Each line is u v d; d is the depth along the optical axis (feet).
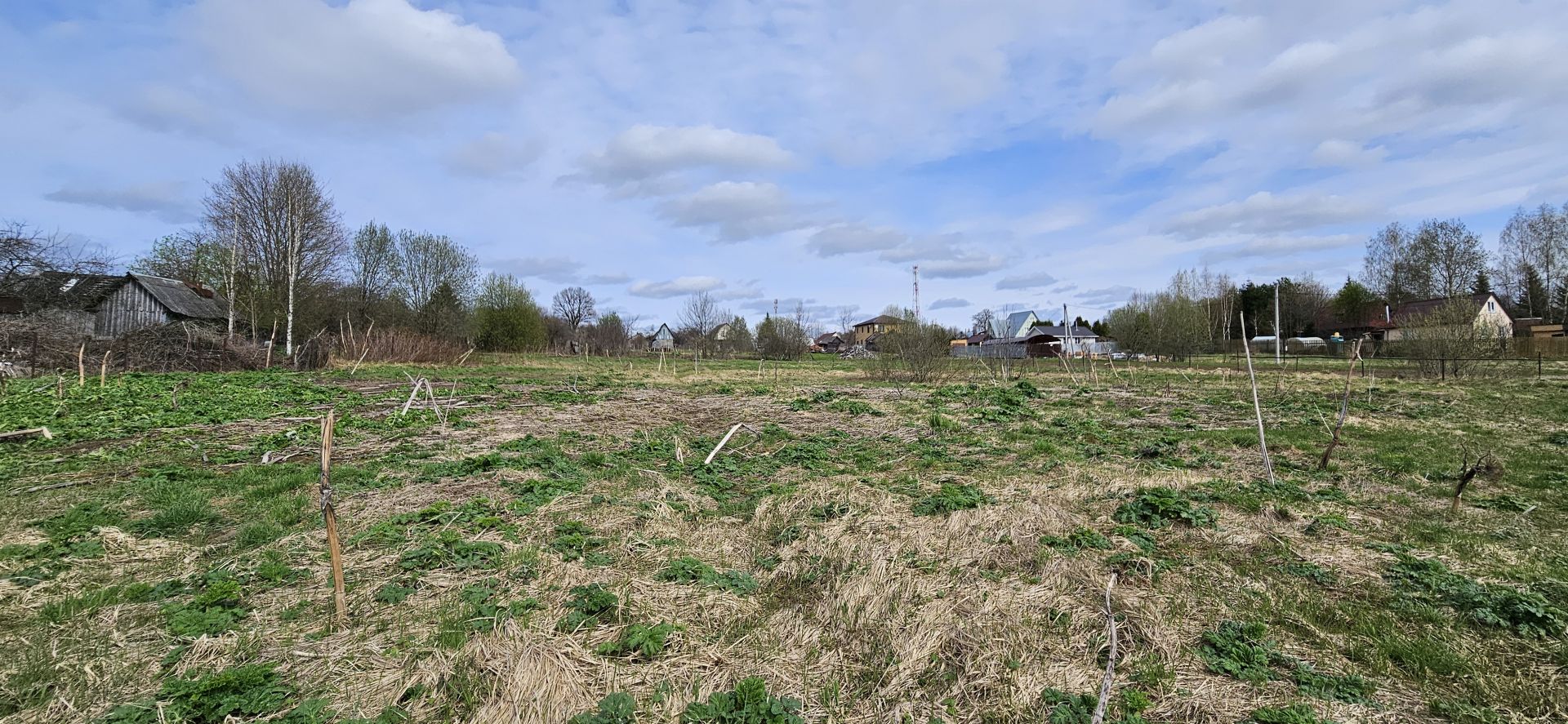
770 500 20.93
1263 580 15.12
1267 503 21.24
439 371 90.94
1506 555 16.78
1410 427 37.99
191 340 80.07
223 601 13.38
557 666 10.73
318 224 109.09
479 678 10.64
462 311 141.49
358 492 22.31
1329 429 35.29
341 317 116.88
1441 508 21.20
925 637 11.85
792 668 11.32
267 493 22.20
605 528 18.29
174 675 10.91
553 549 16.57
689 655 11.64
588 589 13.98
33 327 68.69
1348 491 23.44
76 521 18.85
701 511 20.59
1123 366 115.96
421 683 10.62
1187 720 9.82
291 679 10.79
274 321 101.55
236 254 102.32
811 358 172.96
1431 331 73.20
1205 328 146.82
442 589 14.24
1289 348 164.25
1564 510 20.85
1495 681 10.91
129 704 10.01
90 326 91.56
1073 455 29.78
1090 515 19.86
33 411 39.29
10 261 74.49
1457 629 12.72
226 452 29.25
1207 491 22.57
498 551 16.26
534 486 22.65
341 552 16.47
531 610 13.12
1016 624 12.39
